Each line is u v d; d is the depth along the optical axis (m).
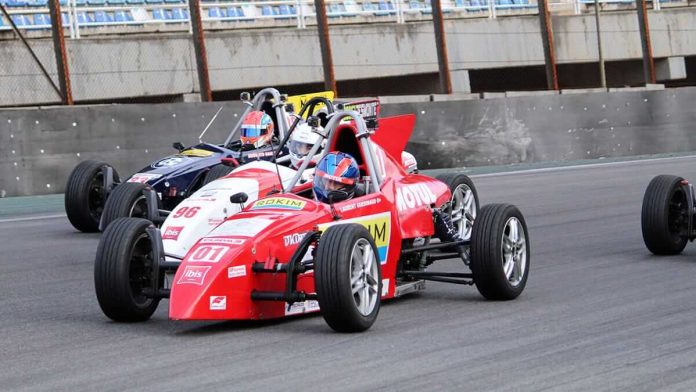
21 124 55.41
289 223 23.84
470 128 68.56
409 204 27.23
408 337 22.02
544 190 55.16
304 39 87.25
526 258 26.94
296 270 22.81
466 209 34.75
